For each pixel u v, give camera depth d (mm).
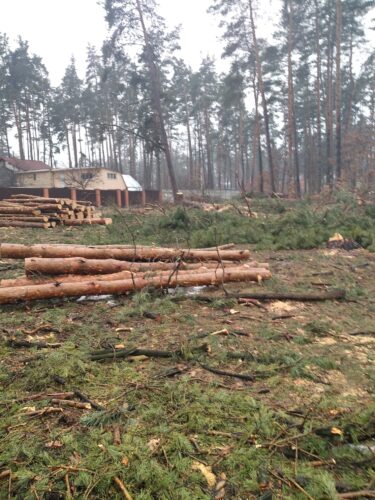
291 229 8820
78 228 11359
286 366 3186
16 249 4973
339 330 4031
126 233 9375
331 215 9578
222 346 3525
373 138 25594
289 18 23719
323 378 3062
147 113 24344
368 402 2730
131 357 3275
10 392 2730
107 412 2467
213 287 5215
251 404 2605
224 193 31250
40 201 12734
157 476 1970
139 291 4770
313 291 5277
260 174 27250
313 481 1963
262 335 3789
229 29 24641
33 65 41219
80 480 1937
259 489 1934
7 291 4223
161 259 5785
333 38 28703
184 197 19859
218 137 48000
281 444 2240
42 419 2443
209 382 2922
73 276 4809
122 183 33469
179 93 43250
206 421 2420
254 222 9469
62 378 2904
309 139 40281
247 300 4699
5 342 3447
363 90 37812
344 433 2340
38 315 4156
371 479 2020
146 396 2701
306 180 45656
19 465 2043
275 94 29641
